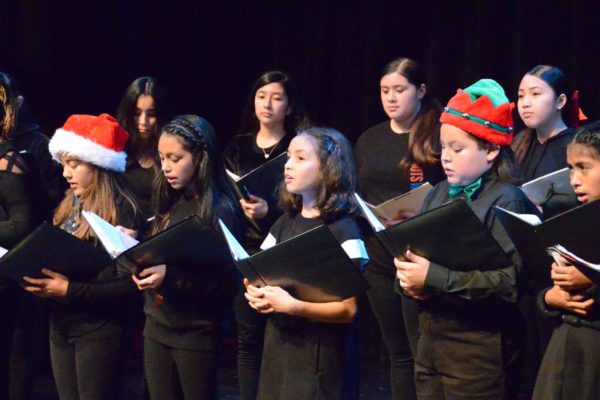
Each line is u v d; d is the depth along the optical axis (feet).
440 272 11.94
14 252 13.83
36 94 24.14
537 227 11.09
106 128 15.08
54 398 20.03
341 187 13.39
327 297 12.64
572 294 11.33
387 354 22.44
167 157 14.44
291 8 24.85
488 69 21.80
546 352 11.96
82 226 14.90
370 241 15.67
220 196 14.71
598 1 20.62
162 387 14.34
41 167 17.88
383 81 16.67
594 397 11.40
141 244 13.19
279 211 16.16
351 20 23.93
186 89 26.25
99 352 14.56
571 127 16.11
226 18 25.91
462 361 12.29
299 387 12.95
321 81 24.30
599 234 10.93
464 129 12.34
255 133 18.17
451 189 12.77
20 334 16.56
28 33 24.06
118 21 25.44
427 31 22.93
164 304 14.16
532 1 21.21
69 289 14.26
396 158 16.70
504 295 11.78
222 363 22.39
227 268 13.96
